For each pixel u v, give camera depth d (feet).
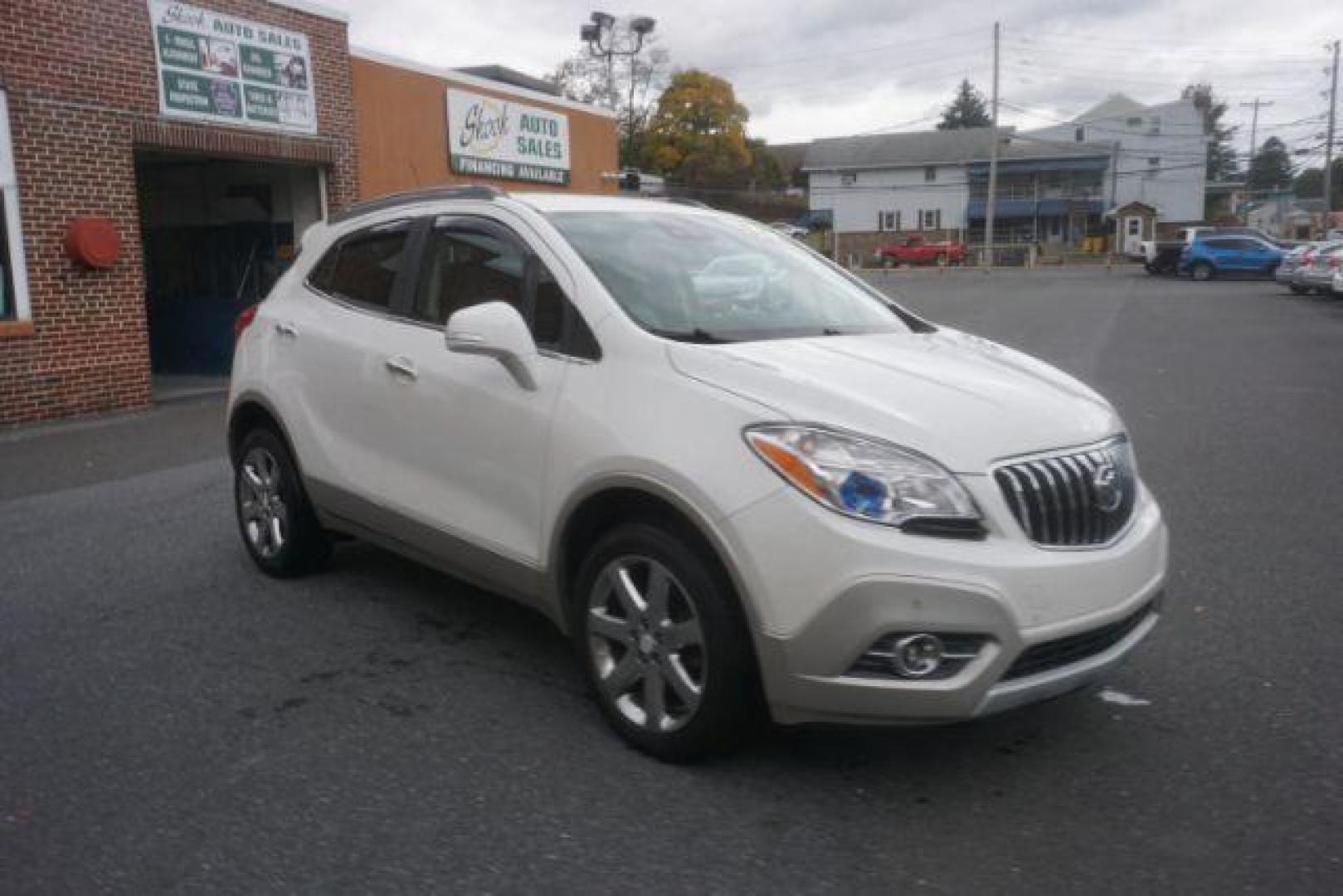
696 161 192.24
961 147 234.79
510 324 12.41
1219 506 22.44
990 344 14.74
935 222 234.99
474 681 13.84
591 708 13.03
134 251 40.37
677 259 13.96
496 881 9.55
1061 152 230.48
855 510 10.00
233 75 43.88
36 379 37.40
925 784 11.17
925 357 12.69
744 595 10.38
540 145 65.98
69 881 9.61
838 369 11.56
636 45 177.06
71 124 37.99
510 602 16.80
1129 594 10.89
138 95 40.14
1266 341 57.93
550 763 11.65
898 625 9.82
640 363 11.81
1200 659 14.39
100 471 27.99
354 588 17.46
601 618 11.91
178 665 14.46
